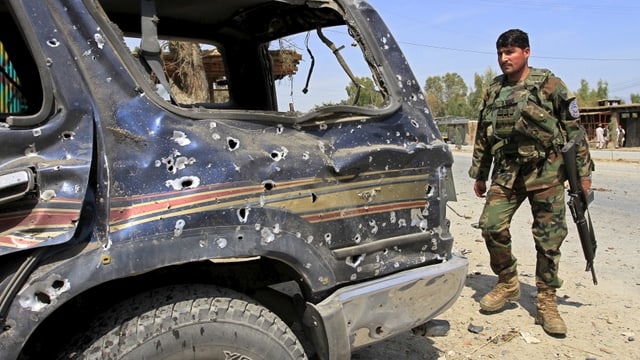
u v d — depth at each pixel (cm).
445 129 4872
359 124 237
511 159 381
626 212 817
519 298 433
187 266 224
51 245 169
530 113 359
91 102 183
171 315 189
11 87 279
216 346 193
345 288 228
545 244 374
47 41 180
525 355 345
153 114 193
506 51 368
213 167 197
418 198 252
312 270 217
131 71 194
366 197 233
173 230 186
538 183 370
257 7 298
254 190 203
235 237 197
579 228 386
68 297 170
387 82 251
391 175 241
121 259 178
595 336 371
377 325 236
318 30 265
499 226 391
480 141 412
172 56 572
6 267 167
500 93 379
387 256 242
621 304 427
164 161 190
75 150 177
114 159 183
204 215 192
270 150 211
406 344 357
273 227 206
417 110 258
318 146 224
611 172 1528
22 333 165
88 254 174
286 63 455
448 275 257
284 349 206
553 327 369
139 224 182
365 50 251
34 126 172
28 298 166
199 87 575
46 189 169
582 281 481
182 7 298
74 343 187
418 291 247
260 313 203
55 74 178
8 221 164
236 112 209
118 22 301
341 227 226
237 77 374
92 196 180
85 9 191
